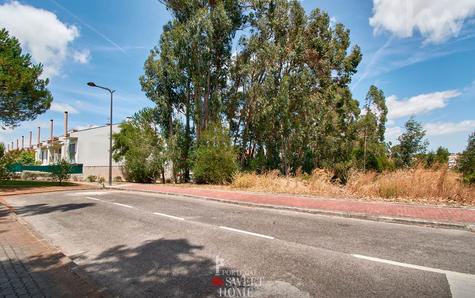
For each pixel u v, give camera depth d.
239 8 26.80
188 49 25.34
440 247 5.78
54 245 6.73
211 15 24.91
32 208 12.93
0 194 19.03
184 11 26.61
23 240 6.87
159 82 26.44
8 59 20.84
